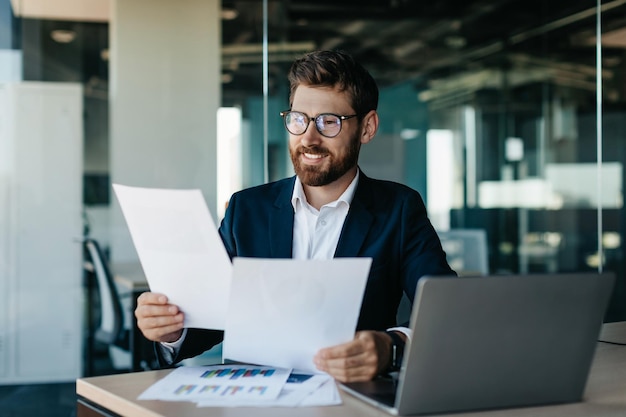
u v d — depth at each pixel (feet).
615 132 19.47
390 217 5.65
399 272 5.64
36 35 13.42
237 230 5.65
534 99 22.66
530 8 22.50
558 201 22.50
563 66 22.24
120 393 4.32
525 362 4.03
